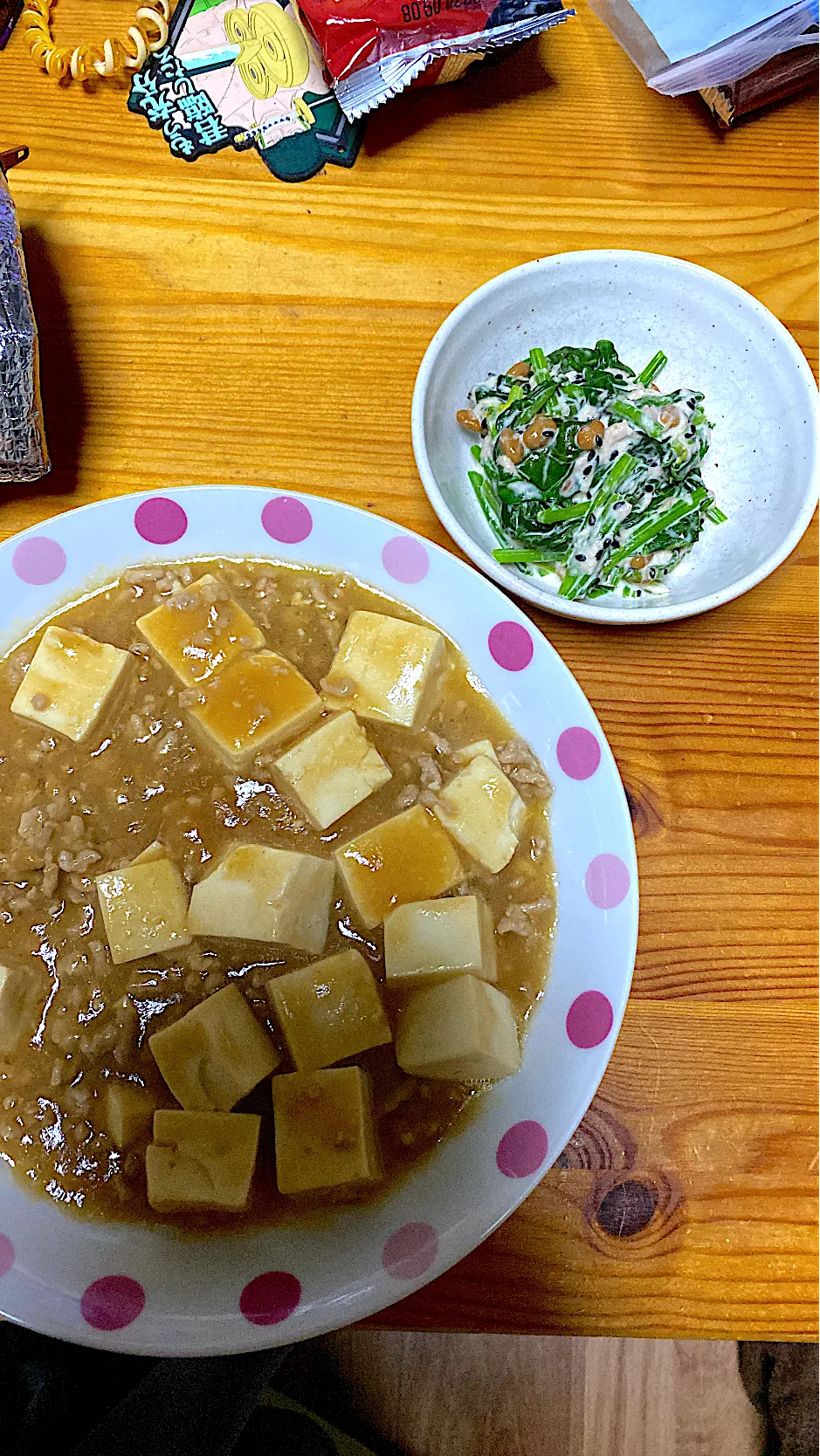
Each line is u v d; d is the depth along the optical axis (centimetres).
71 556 29
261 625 30
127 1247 26
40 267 32
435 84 34
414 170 34
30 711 29
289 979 27
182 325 33
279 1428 34
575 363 32
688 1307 29
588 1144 29
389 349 33
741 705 32
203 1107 26
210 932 27
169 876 28
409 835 28
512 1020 28
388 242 34
